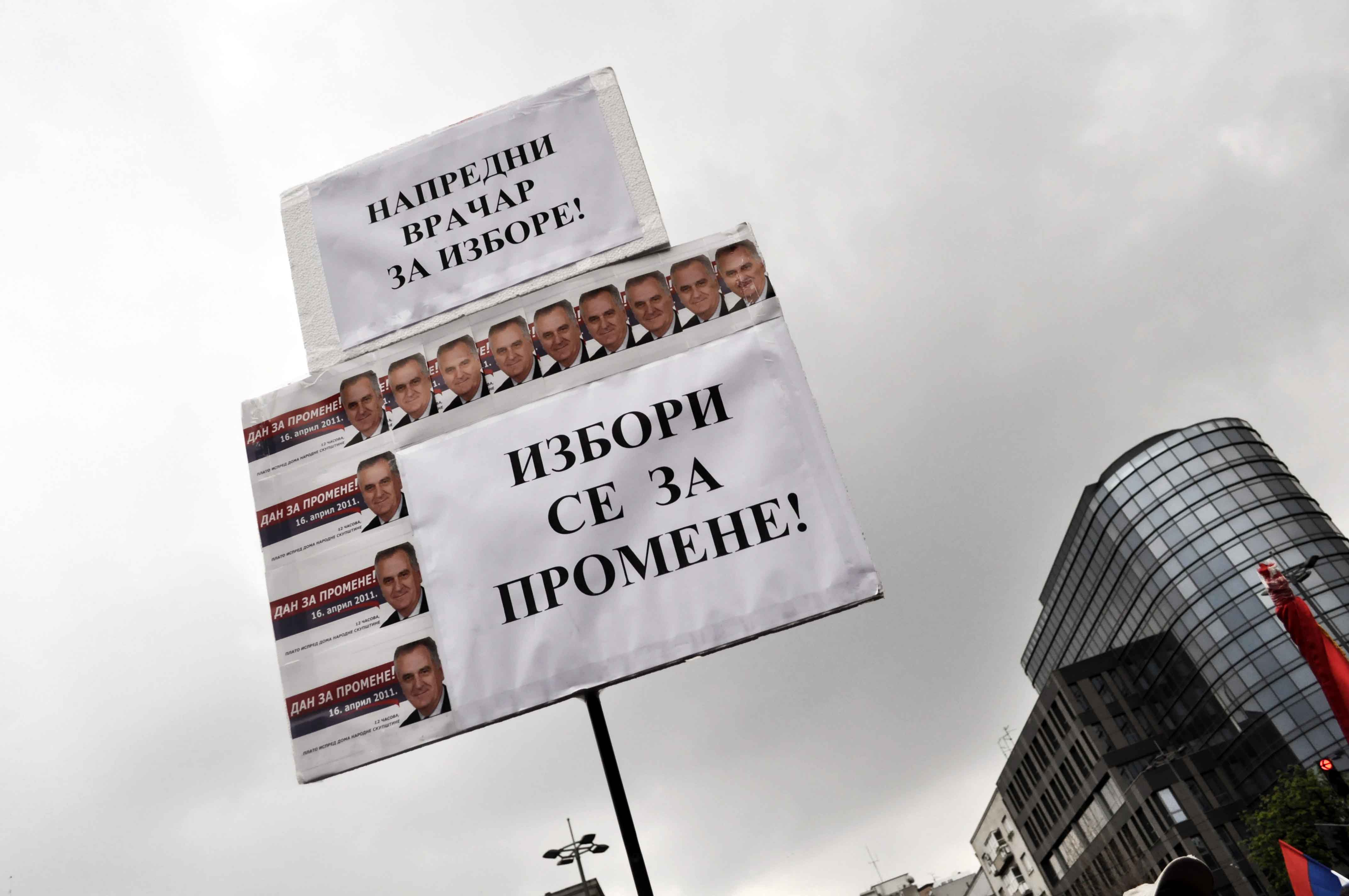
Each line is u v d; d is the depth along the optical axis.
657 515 4.52
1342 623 66.00
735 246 4.94
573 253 5.03
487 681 4.38
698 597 4.36
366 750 4.36
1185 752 74.25
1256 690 67.56
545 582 4.48
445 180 5.24
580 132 5.24
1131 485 75.88
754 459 4.55
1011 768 99.38
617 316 4.88
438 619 4.50
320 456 4.87
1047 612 95.25
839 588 4.31
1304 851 48.62
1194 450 74.19
